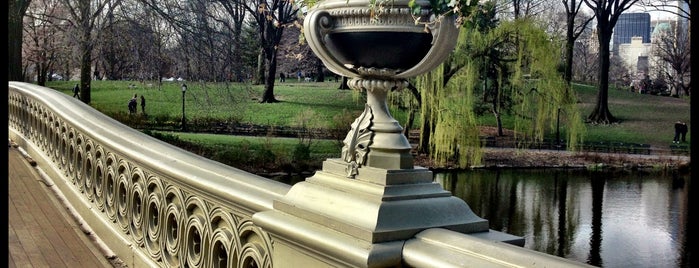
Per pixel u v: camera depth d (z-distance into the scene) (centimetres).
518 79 2628
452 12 154
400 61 165
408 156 162
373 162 163
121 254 365
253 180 216
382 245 145
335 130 2556
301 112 2503
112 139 361
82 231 437
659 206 2345
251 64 2462
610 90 3475
